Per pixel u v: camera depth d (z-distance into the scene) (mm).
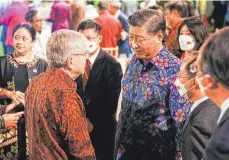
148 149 3650
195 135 3074
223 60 2195
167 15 6250
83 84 5227
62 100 3031
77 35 3189
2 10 7066
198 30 4289
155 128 3602
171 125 3572
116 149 3852
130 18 3629
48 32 7000
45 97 3068
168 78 3545
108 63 5227
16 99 4367
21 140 4168
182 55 4727
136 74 3705
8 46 7020
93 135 5340
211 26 10625
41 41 6504
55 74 3131
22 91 4512
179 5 6297
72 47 3131
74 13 7793
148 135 3633
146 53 3602
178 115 3469
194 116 3125
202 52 2303
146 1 9164
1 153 4191
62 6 7684
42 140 3086
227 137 2143
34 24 6887
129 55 8227
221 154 2148
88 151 3096
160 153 3613
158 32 3584
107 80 5227
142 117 3639
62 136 3076
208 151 2201
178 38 4508
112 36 7855
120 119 3814
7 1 7055
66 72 3170
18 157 4188
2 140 4176
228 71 2195
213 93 2270
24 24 4578
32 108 3146
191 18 4398
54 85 3080
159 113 3584
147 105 3607
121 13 8656
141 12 3605
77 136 3045
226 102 2232
